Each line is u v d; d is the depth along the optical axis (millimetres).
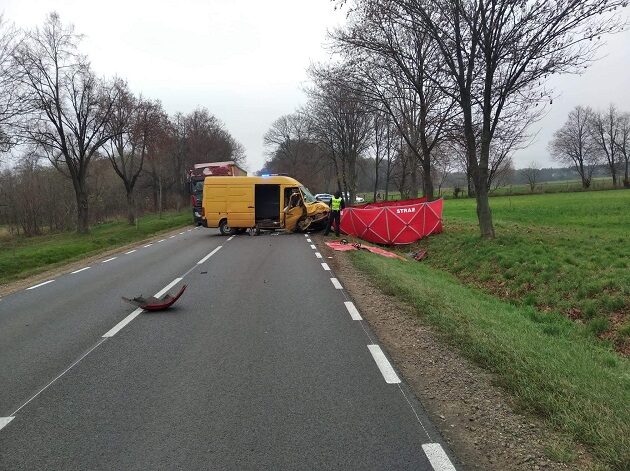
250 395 4598
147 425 4059
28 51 25875
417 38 19922
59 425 4121
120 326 7414
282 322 7234
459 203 46812
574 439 3588
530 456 3406
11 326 7852
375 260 13227
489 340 5715
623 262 10914
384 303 8242
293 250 16734
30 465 3506
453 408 4199
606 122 81938
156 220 40562
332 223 22938
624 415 3814
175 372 5293
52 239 28953
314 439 3738
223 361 5590
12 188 36812
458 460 3400
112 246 23266
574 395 4180
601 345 7910
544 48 13773
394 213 20172
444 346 5820
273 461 3447
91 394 4766
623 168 82750
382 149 47406
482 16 14125
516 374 4707
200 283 10914
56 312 8758
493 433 3744
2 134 24125
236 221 24328
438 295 8469
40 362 5855
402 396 4477
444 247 17500
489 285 12539
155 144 36906
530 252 13500
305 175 76500
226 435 3842
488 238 16234
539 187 68750
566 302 9875
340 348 5918
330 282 10461
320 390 4664
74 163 30281
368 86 20234
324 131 46219
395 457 3457
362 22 17391
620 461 3229
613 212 25109
